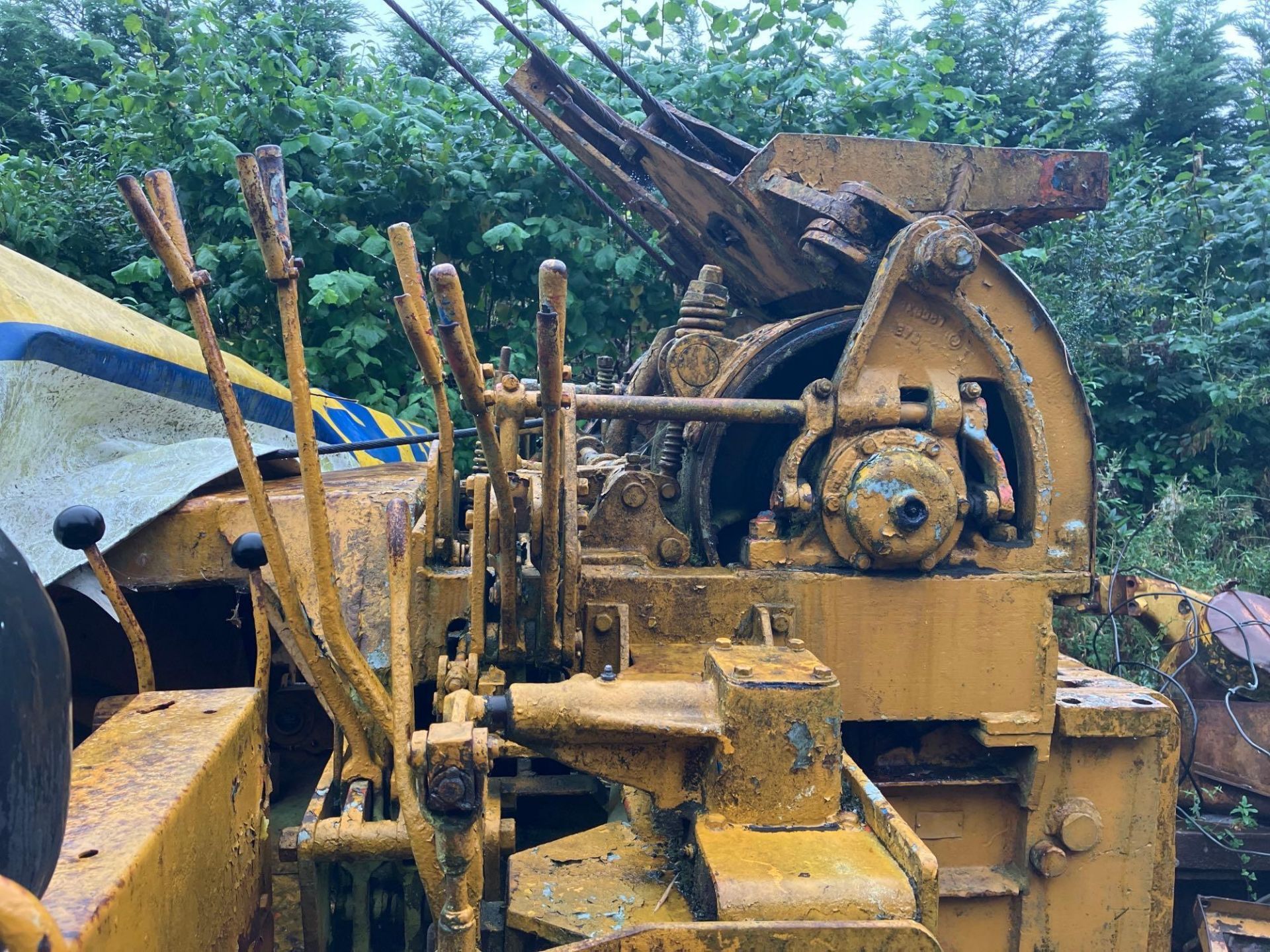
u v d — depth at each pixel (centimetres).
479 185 620
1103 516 660
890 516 254
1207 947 323
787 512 269
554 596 223
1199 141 1083
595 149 401
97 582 245
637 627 252
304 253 605
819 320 287
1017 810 282
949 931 280
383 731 203
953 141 676
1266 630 383
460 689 201
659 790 193
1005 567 272
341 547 249
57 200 657
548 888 189
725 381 279
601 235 618
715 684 197
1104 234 757
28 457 268
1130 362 723
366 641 235
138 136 644
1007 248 312
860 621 261
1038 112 830
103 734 162
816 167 293
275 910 244
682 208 368
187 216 634
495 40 630
